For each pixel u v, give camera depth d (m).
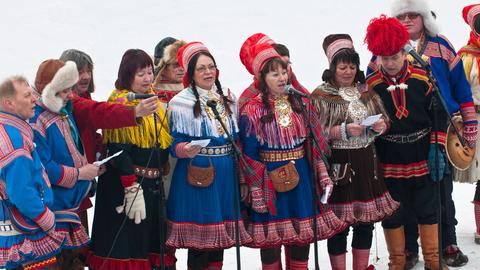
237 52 22.97
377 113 7.43
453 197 11.07
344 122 7.23
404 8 7.88
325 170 7.20
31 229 6.09
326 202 6.94
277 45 7.57
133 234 6.91
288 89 6.72
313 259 8.73
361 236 7.50
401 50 7.31
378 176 7.44
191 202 6.92
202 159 6.90
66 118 6.54
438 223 7.28
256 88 7.21
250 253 9.06
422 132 7.55
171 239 6.93
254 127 7.02
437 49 7.87
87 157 6.88
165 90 7.87
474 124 7.89
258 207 6.96
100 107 6.62
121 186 6.88
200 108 6.90
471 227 9.61
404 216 7.90
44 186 6.12
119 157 6.76
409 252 8.23
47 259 6.30
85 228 7.29
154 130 6.90
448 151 7.77
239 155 6.59
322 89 7.38
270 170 7.05
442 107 7.48
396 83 7.48
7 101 6.00
